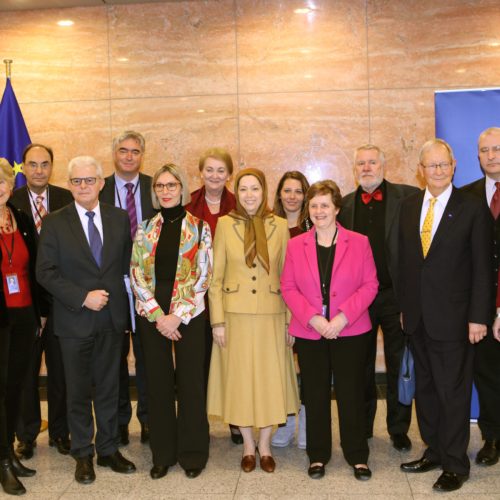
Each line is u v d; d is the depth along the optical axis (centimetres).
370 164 366
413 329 317
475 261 302
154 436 331
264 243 331
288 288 326
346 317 310
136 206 396
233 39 539
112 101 553
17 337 326
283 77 538
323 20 532
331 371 348
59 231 325
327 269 322
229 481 325
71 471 344
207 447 335
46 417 454
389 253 341
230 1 538
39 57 556
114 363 338
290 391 345
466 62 522
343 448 328
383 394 498
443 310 307
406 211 326
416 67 527
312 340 323
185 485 321
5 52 558
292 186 374
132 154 387
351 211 377
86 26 550
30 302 332
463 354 309
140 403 387
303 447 372
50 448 383
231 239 336
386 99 532
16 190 389
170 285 323
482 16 518
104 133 555
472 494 302
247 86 541
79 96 555
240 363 331
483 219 303
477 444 371
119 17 547
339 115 536
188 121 547
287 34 536
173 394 334
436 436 329
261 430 346
